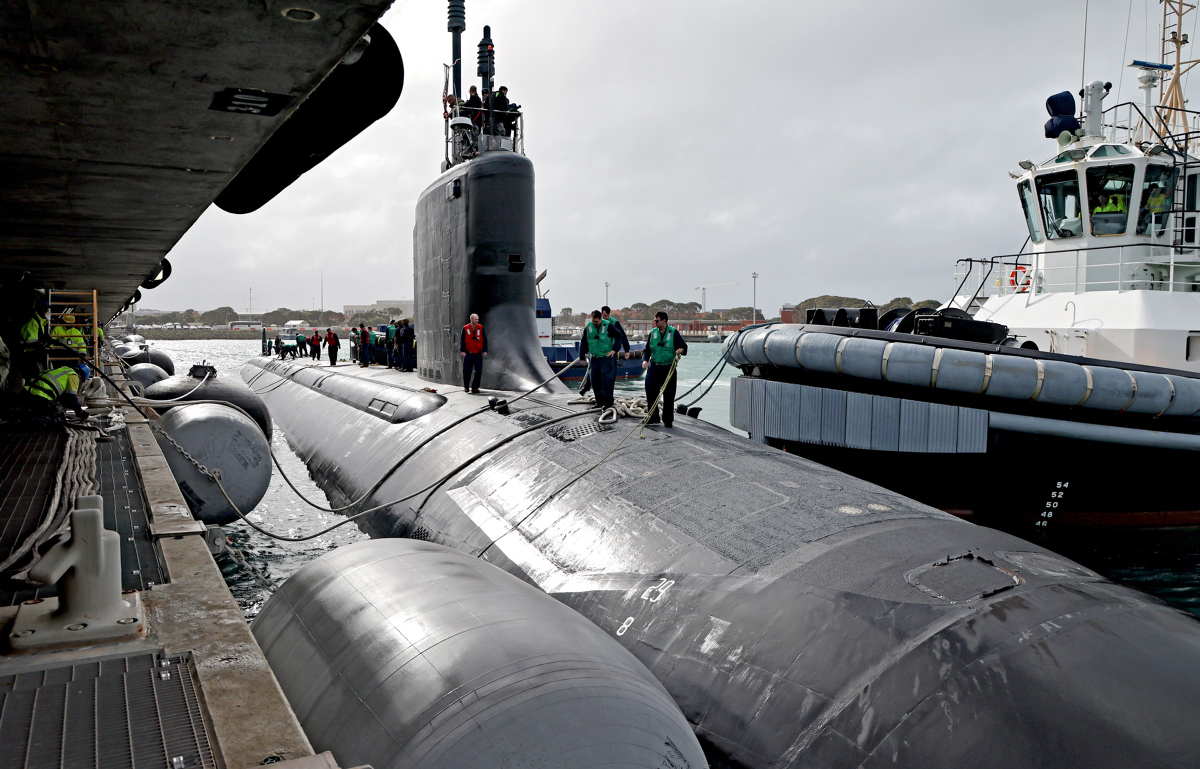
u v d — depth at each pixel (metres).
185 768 2.08
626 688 3.05
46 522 4.45
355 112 3.82
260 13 2.11
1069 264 13.93
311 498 13.50
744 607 4.95
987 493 10.85
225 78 2.64
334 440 13.99
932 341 10.69
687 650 4.96
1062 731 3.56
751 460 7.17
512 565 6.61
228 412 9.39
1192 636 4.12
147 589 3.41
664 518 6.18
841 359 10.92
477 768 2.71
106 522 4.65
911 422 10.52
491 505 7.70
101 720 2.31
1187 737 3.43
